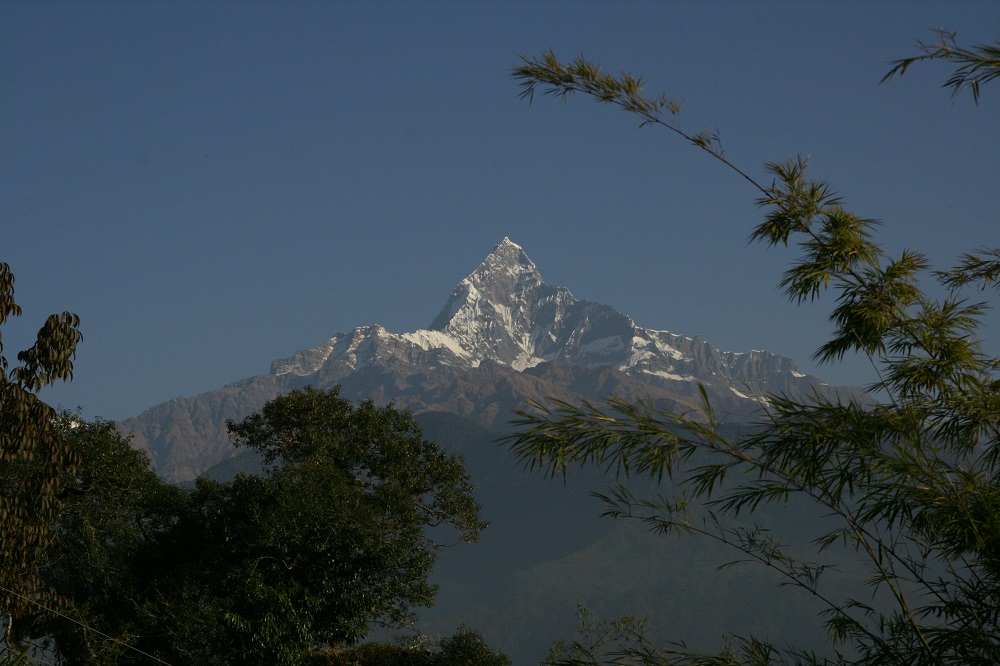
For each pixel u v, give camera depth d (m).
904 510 10.15
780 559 10.78
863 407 10.59
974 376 11.19
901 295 11.91
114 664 35.00
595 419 10.59
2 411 28.22
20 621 30.70
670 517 10.98
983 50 9.55
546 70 11.92
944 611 9.88
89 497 37.16
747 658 10.61
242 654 38.28
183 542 40.09
